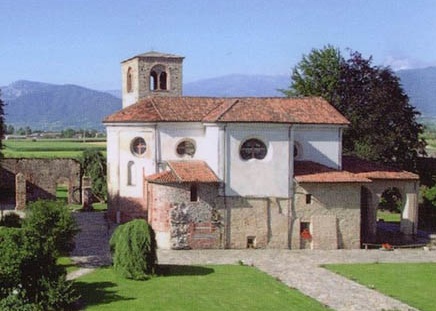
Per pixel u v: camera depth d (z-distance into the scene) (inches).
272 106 2532.0
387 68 3659.0
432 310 1569.9
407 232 2687.0
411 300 1668.3
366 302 1641.2
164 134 2610.7
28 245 1482.5
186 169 2449.6
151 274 1875.0
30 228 1797.5
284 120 2423.7
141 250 1860.2
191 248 2370.8
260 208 2417.6
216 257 2234.3
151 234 1889.8
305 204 2444.6
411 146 3585.1
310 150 2598.4
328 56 3688.5
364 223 2758.4
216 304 1585.9
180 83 3238.2
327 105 2684.5
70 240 2079.2
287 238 2436.0
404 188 2684.5
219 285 1792.6
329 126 2588.6
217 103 2731.3
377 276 1958.7
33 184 3944.4
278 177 2425.0
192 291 1716.3
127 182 2753.4
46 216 1977.1
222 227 2394.2
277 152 2425.0
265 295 1684.3
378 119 3484.3
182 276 1905.8
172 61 3213.6
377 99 3516.2
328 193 2458.2
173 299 1627.7
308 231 2453.2
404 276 1961.1
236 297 1659.7
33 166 3941.9
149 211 2465.6
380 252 2405.3
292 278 1921.8
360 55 3720.5
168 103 2699.3
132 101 3267.7
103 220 3031.5
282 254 2325.3
